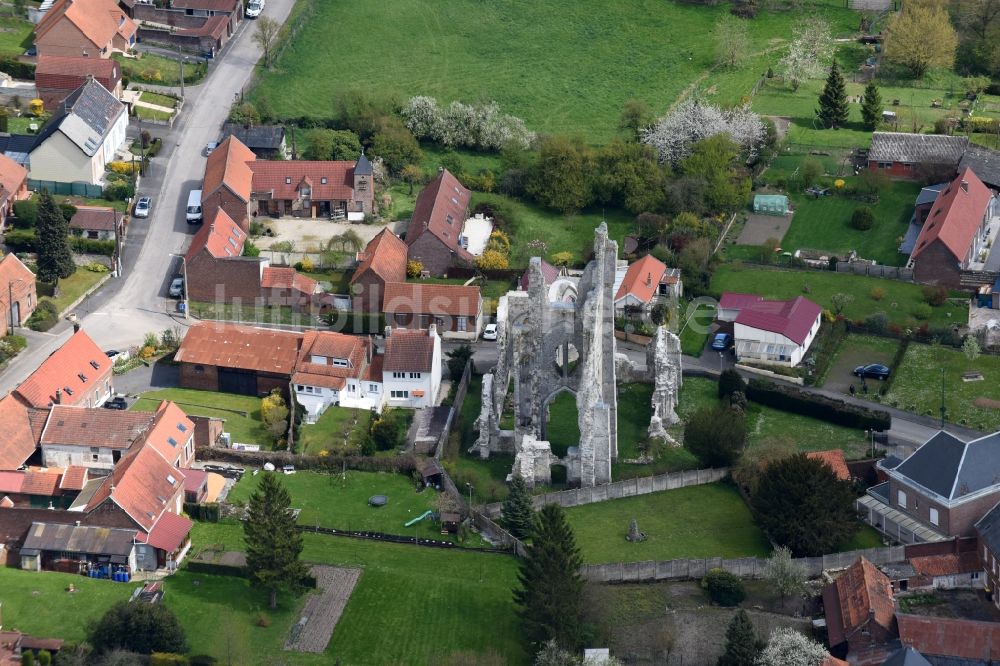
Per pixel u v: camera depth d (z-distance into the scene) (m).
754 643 189.12
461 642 198.00
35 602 198.62
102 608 198.38
